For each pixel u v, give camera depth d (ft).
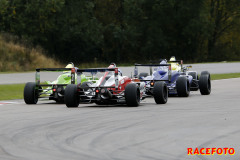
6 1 439.63
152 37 556.51
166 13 562.25
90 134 71.31
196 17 552.82
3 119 91.30
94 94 114.42
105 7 558.15
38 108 113.60
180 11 553.23
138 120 86.58
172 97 145.38
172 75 148.97
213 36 615.57
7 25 452.76
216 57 619.67
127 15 550.36
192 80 169.48
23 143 64.39
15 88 186.39
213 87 187.62
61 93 122.52
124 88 119.55
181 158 54.13
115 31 534.78
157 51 565.53
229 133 70.38
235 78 249.14
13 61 347.36
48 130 75.82
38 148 60.64
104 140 65.98
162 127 77.15
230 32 626.23
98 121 86.12
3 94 164.04
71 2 487.61
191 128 75.61
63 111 105.19
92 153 57.16
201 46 606.96
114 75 113.80
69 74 130.52
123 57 566.77
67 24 479.82
